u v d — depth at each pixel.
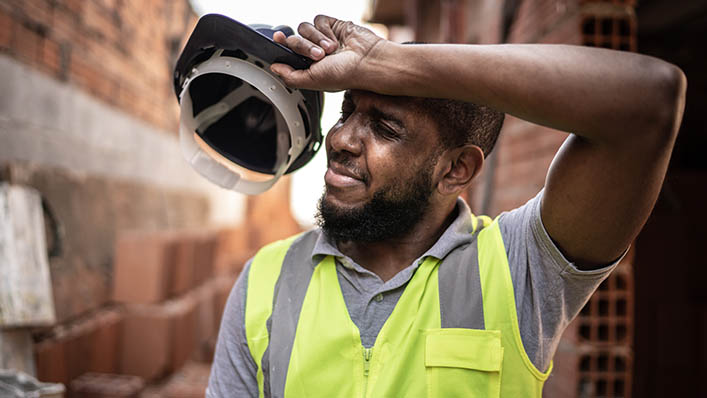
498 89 0.66
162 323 3.21
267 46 0.77
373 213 0.81
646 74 0.62
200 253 4.29
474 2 3.57
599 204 0.69
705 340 3.35
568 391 1.92
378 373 0.80
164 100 5.04
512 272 0.82
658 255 3.46
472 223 0.92
